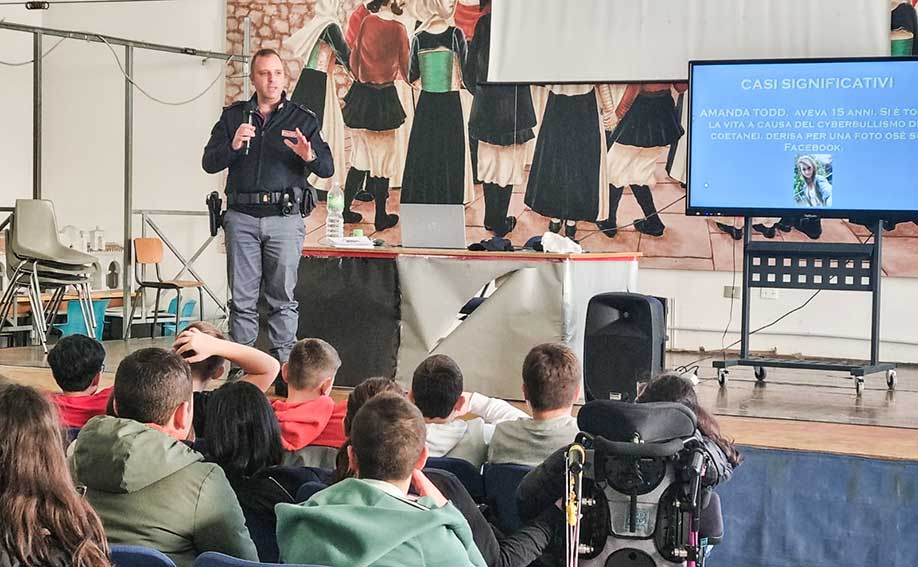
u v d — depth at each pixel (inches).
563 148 336.2
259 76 214.7
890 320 310.5
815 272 250.1
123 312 344.8
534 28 337.1
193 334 139.6
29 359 270.7
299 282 243.8
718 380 251.9
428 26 349.4
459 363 231.3
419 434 90.5
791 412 208.2
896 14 304.3
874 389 244.2
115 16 401.7
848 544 172.9
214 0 382.3
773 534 176.7
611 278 244.5
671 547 107.7
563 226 337.7
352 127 359.9
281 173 217.6
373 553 83.2
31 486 68.6
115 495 95.9
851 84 242.1
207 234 391.9
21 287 349.1
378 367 237.5
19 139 417.1
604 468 108.9
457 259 231.9
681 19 322.7
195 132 391.2
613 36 329.4
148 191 400.2
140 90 398.3
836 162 244.1
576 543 106.3
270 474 116.0
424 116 351.6
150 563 80.8
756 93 248.2
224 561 79.0
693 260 326.0
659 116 326.6
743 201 250.5
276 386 223.8
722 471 116.6
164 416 104.0
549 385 133.2
